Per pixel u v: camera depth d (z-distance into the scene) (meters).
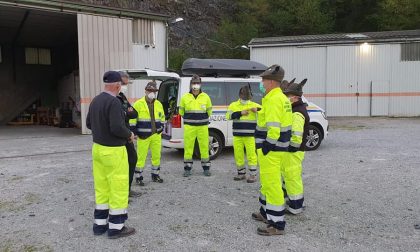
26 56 23.11
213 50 34.84
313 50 20.95
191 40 35.88
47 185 6.85
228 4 41.22
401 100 20.38
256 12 38.34
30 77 23.27
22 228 4.82
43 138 13.78
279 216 4.43
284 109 4.37
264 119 4.45
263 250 4.05
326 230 4.56
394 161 8.28
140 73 8.35
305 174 7.28
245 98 6.99
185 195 6.10
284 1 37.56
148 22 16.78
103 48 15.38
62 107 20.34
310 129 9.83
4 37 21.25
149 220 4.99
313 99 21.17
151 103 6.74
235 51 34.00
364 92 20.64
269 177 4.41
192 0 39.28
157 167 6.93
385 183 6.54
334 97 20.92
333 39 20.58
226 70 9.23
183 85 8.60
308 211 5.23
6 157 9.76
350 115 20.88
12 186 6.83
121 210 4.43
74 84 18.50
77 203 5.79
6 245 4.32
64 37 21.47
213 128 8.91
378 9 34.88
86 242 4.35
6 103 22.39
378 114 20.59
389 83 20.36
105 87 4.41
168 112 8.79
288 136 4.43
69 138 13.70
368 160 8.46
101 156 4.35
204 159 7.38
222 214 5.19
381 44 20.28
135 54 16.42
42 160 9.31
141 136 6.59
